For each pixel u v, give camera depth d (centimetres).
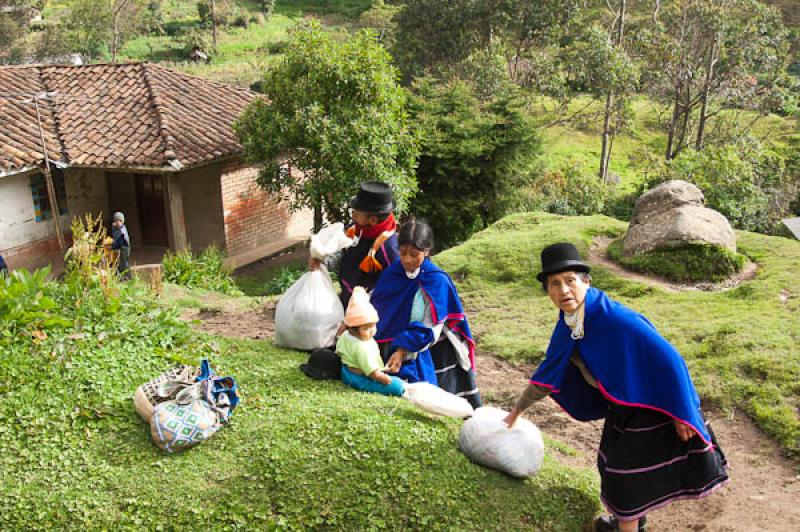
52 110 1800
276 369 593
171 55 5212
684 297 891
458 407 503
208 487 450
